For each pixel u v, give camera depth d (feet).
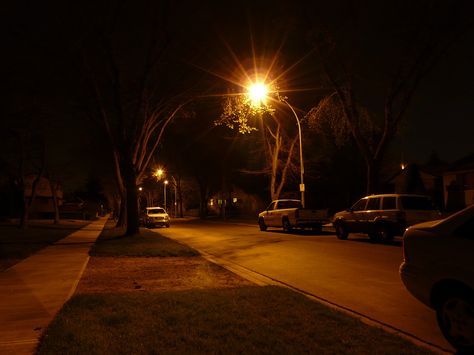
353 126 82.07
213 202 277.23
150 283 36.19
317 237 79.20
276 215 95.30
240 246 67.10
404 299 29.55
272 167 122.83
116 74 77.66
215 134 184.03
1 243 72.23
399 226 61.72
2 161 113.29
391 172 173.58
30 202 114.62
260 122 118.73
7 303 28.48
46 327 22.72
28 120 84.48
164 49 76.38
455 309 19.20
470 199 119.96
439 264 19.83
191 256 54.70
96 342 19.54
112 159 116.16
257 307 25.46
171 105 88.28
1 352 19.12
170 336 20.22
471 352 18.42
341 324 21.98
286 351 18.16
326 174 153.58
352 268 42.91
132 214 84.07
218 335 20.38
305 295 29.14
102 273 41.68
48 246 67.77
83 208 274.16
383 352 17.92
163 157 195.00
